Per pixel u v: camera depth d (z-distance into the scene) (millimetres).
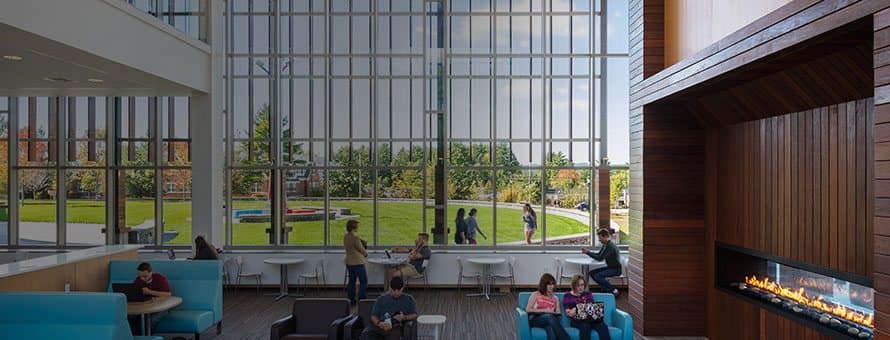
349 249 10328
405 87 12586
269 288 12039
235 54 12547
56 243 12922
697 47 7117
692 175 8344
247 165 12539
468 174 12555
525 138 12531
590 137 12453
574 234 12430
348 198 12594
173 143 12781
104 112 12836
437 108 12547
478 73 12547
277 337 7047
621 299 11141
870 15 3922
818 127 5730
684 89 6848
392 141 12578
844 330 5500
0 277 6281
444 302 10875
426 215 12562
